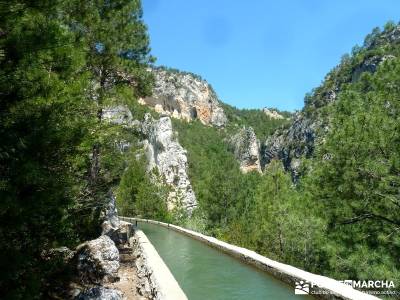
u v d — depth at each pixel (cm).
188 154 13300
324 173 1462
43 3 773
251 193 4631
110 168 2206
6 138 689
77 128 945
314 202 1570
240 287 1395
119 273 1584
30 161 709
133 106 2266
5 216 700
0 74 717
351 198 1387
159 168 11200
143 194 7562
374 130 1301
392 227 1325
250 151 19012
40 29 786
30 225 830
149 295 1263
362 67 9869
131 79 2419
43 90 826
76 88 1030
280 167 2973
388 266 1227
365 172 1320
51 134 780
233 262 1967
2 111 745
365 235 1363
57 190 796
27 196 731
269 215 2375
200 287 1416
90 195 1777
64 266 1198
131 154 2314
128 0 2216
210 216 4653
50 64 909
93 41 1992
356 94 1492
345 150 1345
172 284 1228
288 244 1953
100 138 1457
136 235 2627
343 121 1430
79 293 1134
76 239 1452
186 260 2058
